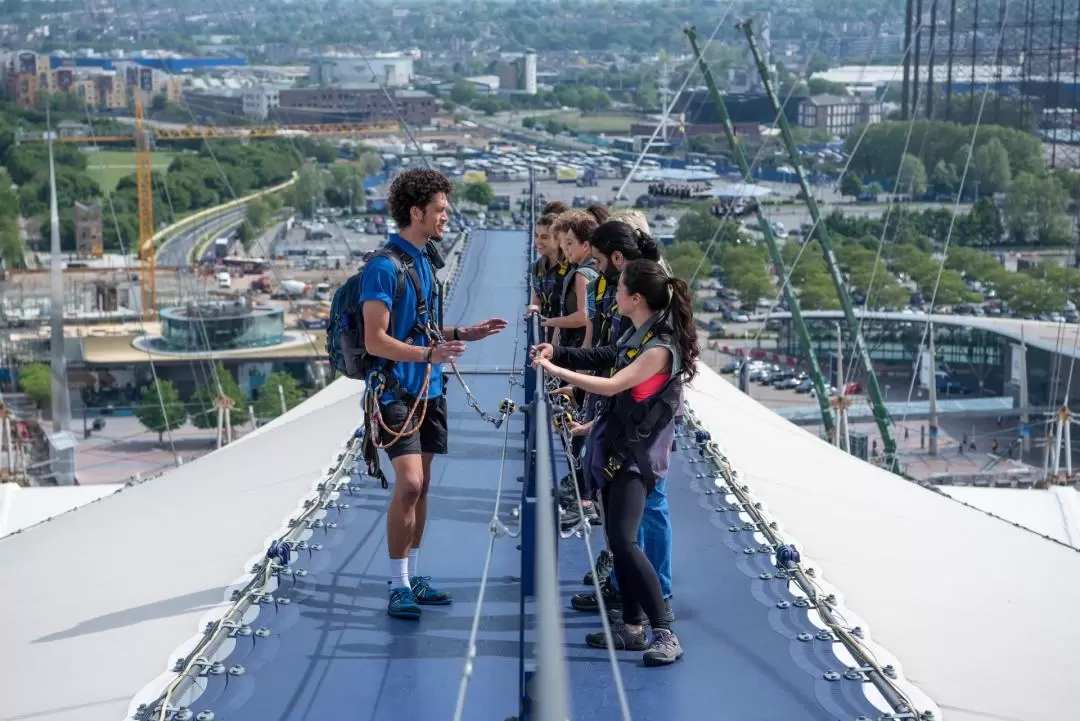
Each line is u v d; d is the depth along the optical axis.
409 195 8.33
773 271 149.00
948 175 183.62
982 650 8.65
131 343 114.75
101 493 24.09
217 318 112.38
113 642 8.68
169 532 12.29
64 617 9.56
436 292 8.64
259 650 8.27
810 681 7.84
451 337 8.88
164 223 199.50
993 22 189.12
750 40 53.84
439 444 8.85
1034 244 165.12
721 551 10.60
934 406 83.25
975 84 193.25
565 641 8.45
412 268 8.36
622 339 8.04
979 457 83.00
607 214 10.62
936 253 155.00
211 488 14.84
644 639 8.25
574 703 7.50
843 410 50.97
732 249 149.25
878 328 115.06
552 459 5.89
